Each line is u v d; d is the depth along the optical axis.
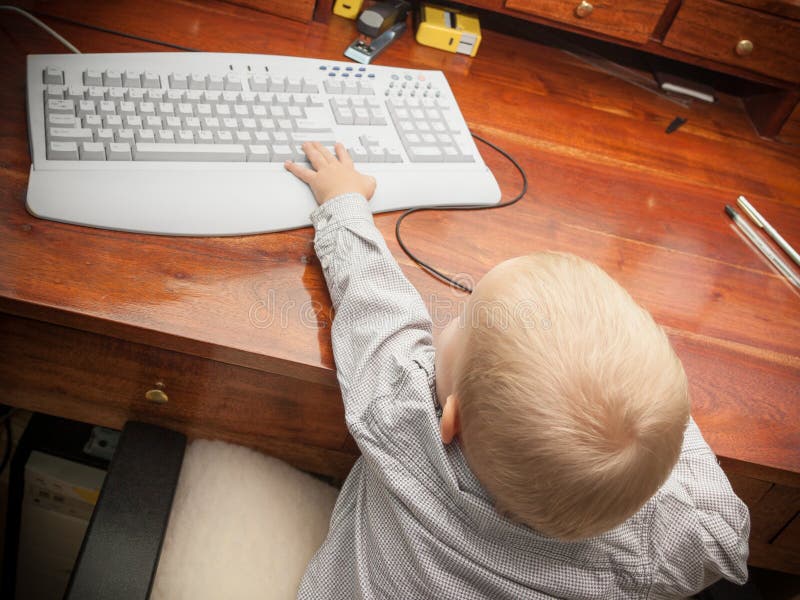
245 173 0.85
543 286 0.60
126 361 0.77
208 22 1.09
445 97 1.06
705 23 1.23
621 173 1.11
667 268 0.97
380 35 1.18
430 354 0.74
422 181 0.94
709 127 1.28
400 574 0.70
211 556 0.80
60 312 0.70
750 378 0.86
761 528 0.91
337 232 0.81
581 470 0.56
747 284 0.98
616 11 1.22
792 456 0.79
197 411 0.83
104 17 1.03
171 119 0.85
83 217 0.77
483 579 0.67
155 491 0.75
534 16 1.23
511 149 1.08
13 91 0.87
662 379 0.57
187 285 0.76
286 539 0.84
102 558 0.68
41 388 0.81
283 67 0.98
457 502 0.67
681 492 0.71
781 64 1.24
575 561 0.69
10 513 1.10
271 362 0.74
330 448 0.88
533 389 0.56
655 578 0.71
